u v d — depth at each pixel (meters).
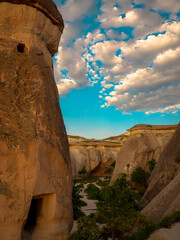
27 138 6.28
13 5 7.76
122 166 39.31
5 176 5.79
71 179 8.34
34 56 7.60
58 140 7.43
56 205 6.48
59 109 8.70
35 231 6.30
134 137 43.31
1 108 6.39
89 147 65.38
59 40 9.77
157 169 23.48
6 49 7.22
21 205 5.67
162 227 8.83
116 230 7.89
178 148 20.75
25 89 7.00
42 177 6.23
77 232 6.68
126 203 9.76
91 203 24.73
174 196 12.29
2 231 5.34
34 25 8.04
